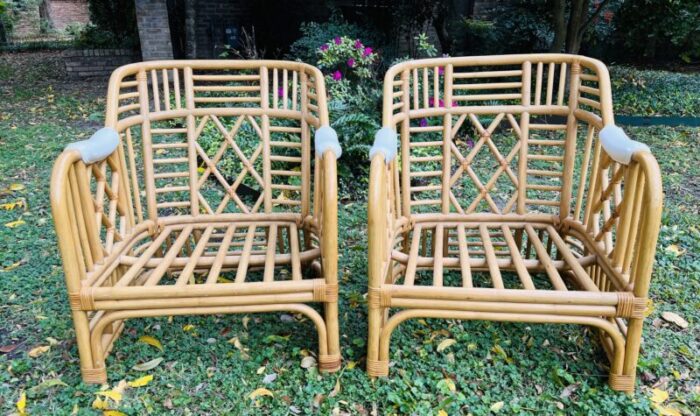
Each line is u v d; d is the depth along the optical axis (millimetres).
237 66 2188
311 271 2402
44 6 15750
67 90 7164
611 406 1639
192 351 1946
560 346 1972
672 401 1693
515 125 2176
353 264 2598
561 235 2178
